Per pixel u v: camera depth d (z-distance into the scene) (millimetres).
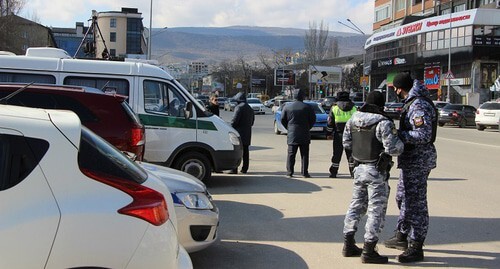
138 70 9383
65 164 2812
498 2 50281
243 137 11555
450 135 24969
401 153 5223
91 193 2832
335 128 11086
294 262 5430
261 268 5219
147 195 3004
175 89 9547
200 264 5312
